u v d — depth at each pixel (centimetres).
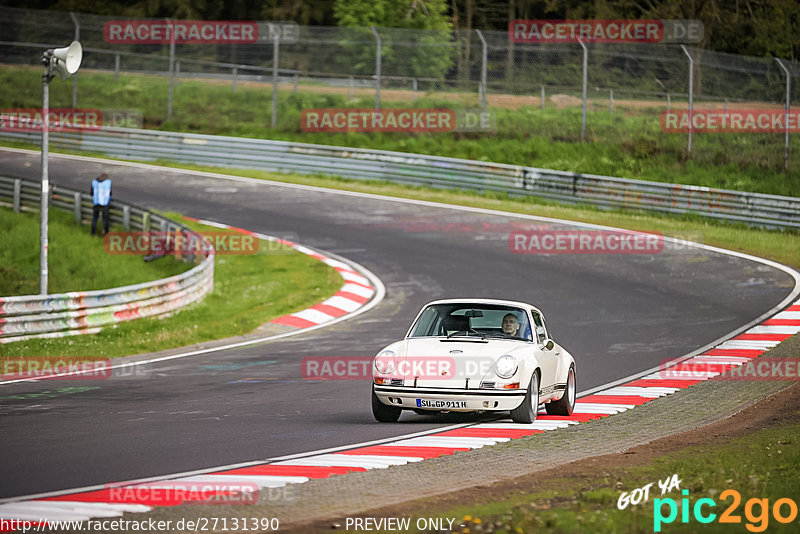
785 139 15212
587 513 2439
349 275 9862
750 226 12300
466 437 3925
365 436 3922
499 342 4300
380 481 3064
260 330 7750
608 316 7969
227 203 13312
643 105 18688
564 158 15300
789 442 3672
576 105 18988
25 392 5078
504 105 18388
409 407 4144
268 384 5444
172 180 14700
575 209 13238
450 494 2833
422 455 3525
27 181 12594
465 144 15988
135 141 16312
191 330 7512
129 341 7044
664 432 4128
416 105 17862
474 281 9488
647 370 5991
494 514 2505
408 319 8019
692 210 12606
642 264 10150
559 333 7319
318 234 11700
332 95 19062
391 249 10938
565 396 4612
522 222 12256
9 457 3394
